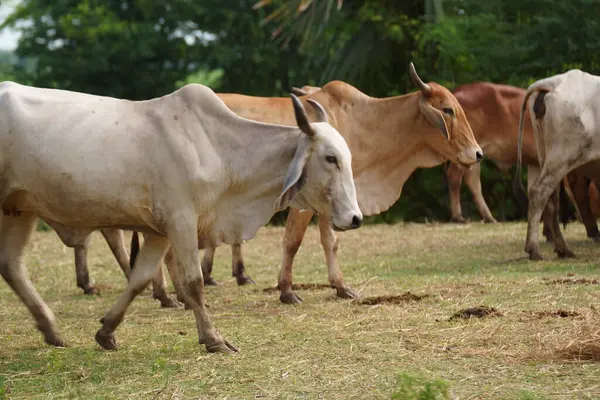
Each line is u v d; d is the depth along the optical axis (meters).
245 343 6.48
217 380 5.37
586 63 17.34
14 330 7.25
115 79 27.09
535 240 10.75
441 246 12.69
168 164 6.07
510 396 4.84
